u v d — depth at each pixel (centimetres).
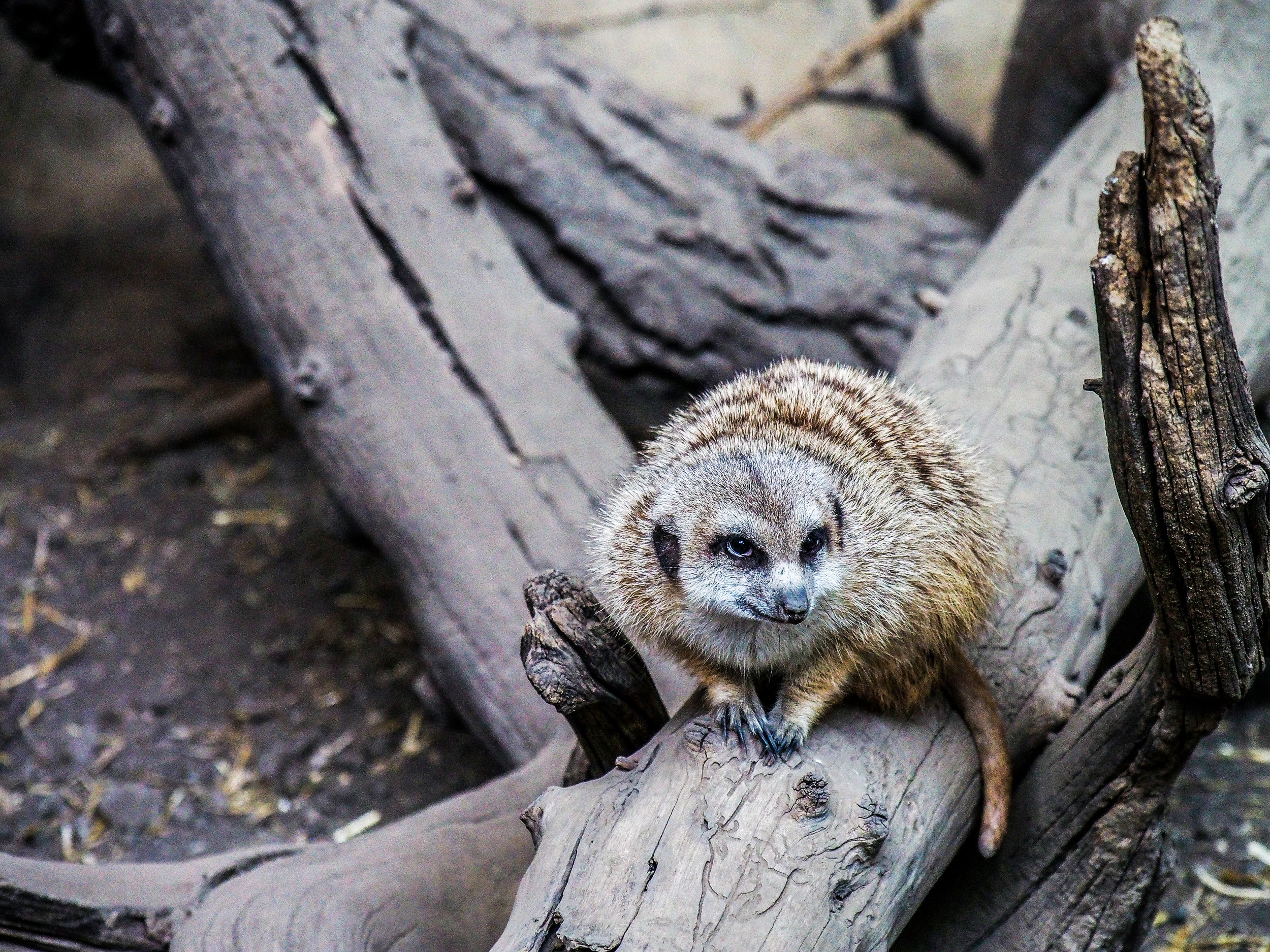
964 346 782
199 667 1062
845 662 554
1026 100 1185
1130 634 1005
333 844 683
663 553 584
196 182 945
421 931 602
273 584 1163
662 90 1827
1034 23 1152
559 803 507
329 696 1042
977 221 1329
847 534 558
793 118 1833
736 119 1376
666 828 476
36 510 1241
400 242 899
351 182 910
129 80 979
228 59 927
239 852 671
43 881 617
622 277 1034
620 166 1071
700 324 1026
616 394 1155
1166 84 392
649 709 559
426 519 835
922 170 1806
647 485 609
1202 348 422
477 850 652
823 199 1048
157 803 920
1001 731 568
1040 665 623
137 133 1816
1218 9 992
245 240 913
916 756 541
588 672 527
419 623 848
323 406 874
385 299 884
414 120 955
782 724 525
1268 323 815
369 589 1162
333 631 1109
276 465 1343
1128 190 416
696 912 451
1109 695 556
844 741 532
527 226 1070
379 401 862
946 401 731
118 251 1659
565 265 1057
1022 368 757
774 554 546
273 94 923
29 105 1781
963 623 573
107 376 1485
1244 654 484
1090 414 737
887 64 1836
